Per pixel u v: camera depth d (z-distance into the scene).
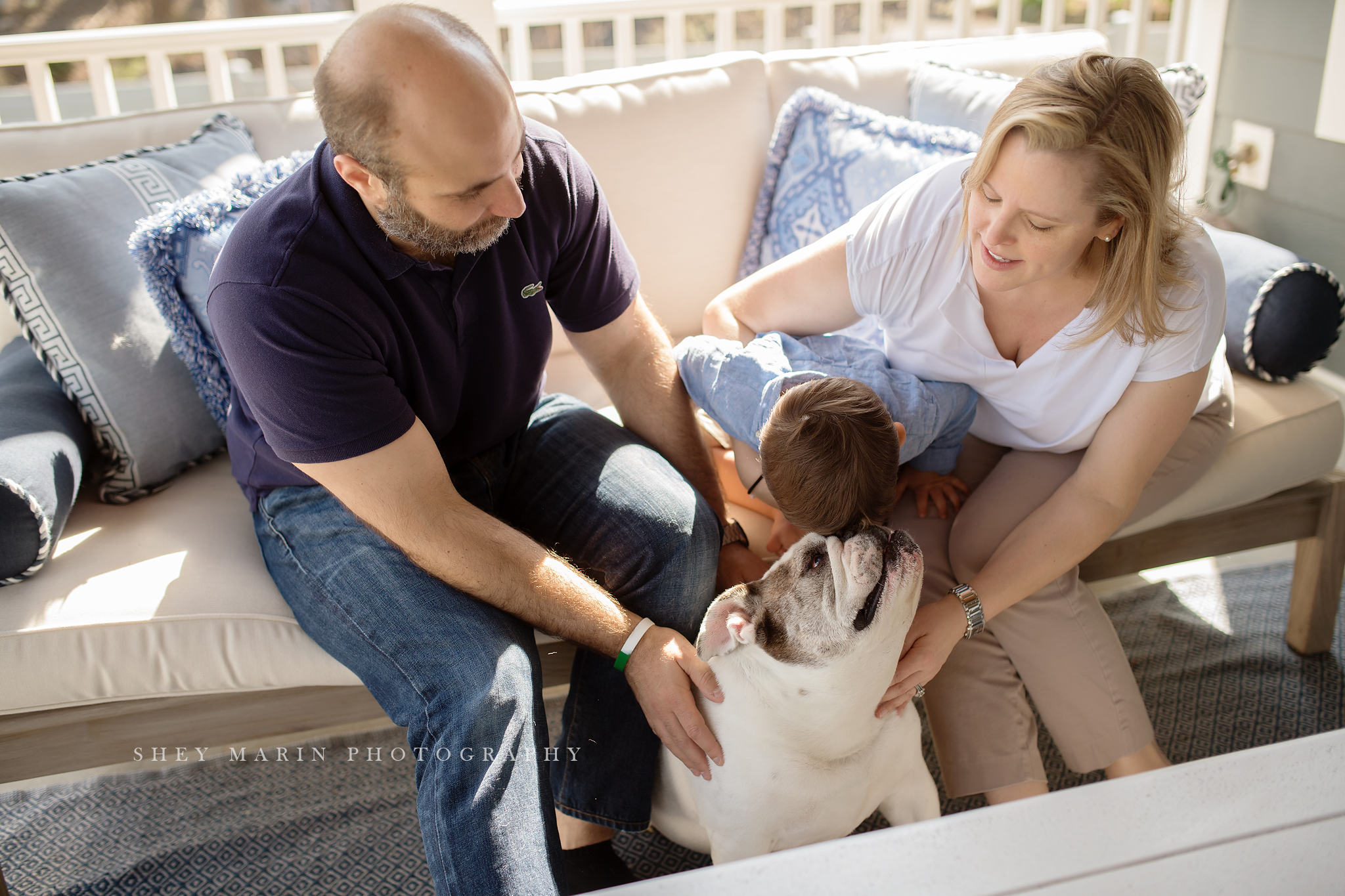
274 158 1.74
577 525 1.32
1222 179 2.69
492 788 1.03
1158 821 0.74
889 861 0.72
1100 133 1.04
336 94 1.01
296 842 1.46
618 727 1.26
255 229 1.11
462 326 1.23
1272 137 2.50
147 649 1.25
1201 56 2.71
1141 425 1.27
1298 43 2.37
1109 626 1.34
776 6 2.84
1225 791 0.77
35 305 1.40
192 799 1.55
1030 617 1.32
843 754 1.09
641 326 1.44
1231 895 0.70
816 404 1.08
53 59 2.40
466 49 1.00
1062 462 1.40
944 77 1.87
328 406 1.10
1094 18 2.71
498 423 1.38
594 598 1.18
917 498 1.41
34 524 1.25
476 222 1.09
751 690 1.05
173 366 1.50
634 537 1.27
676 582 1.26
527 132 1.27
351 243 1.12
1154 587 1.99
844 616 0.96
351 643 1.19
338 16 2.55
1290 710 1.66
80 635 1.23
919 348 1.37
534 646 1.19
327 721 1.36
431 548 1.15
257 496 1.36
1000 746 1.30
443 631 1.14
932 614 1.21
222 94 2.55
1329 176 2.34
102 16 5.05
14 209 1.40
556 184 1.28
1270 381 1.66
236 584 1.30
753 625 1.00
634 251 1.83
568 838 1.32
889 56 1.96
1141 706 1.33
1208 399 1.47
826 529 1.09
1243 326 1.64
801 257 1.43
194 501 1.48
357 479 1.13
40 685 1.23
